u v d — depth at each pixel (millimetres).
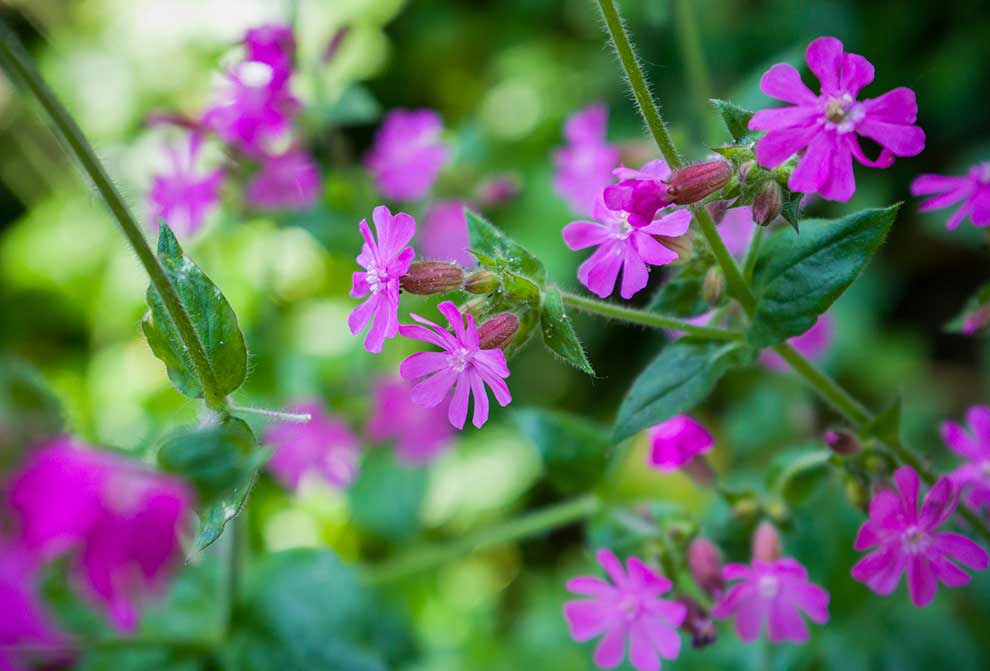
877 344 529
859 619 394
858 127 298
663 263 311
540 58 609
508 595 515
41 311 584
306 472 447
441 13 640
